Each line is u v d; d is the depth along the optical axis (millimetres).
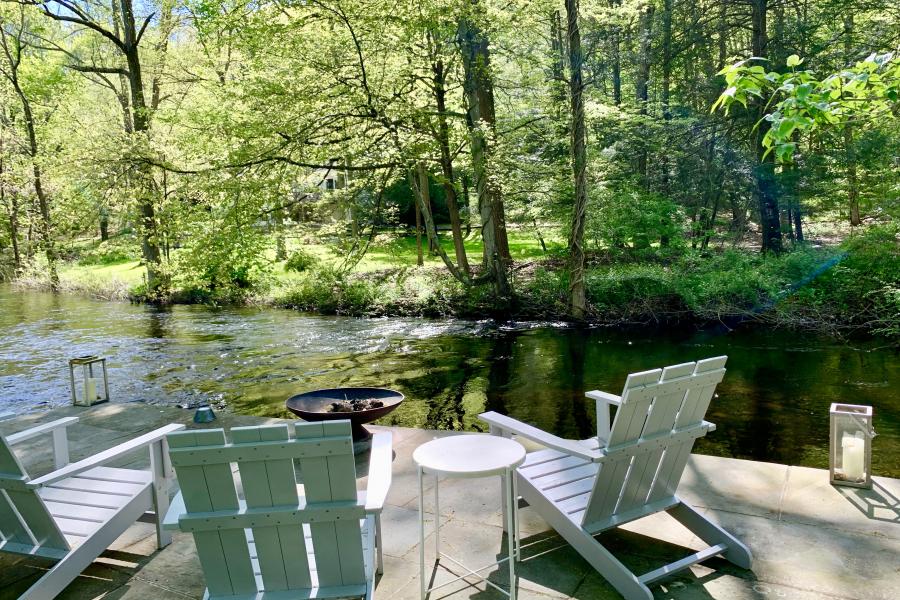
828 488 3631
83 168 12023
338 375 10125
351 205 15117
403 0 11023
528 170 15672
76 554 2713
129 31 19109
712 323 13297
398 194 27047
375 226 15023
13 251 27328
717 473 3900
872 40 14023
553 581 2777
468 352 11492
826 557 2889
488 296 15234
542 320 14359
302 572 2348
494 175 14008
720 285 13430
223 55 16984
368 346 12203
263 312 16766
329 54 11602
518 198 17719
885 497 3484
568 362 10547
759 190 15422
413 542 3193
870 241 12930
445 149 14578
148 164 11727
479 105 14883
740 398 8125
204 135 12031
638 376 2527
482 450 2697
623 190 17000
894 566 2793
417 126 13164
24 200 24703
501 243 18906
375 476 2508
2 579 3035
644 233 16562
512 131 15922
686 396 2785
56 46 22219
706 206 17562
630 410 2598
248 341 12883
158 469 3215
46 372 10609
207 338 13281
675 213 16625
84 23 18547
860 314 12195
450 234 28672
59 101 25094
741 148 16031
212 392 9273
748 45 19062
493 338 12672
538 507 2975
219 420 5668
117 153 11719
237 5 10789
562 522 2838
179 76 22266
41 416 6145
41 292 22375
